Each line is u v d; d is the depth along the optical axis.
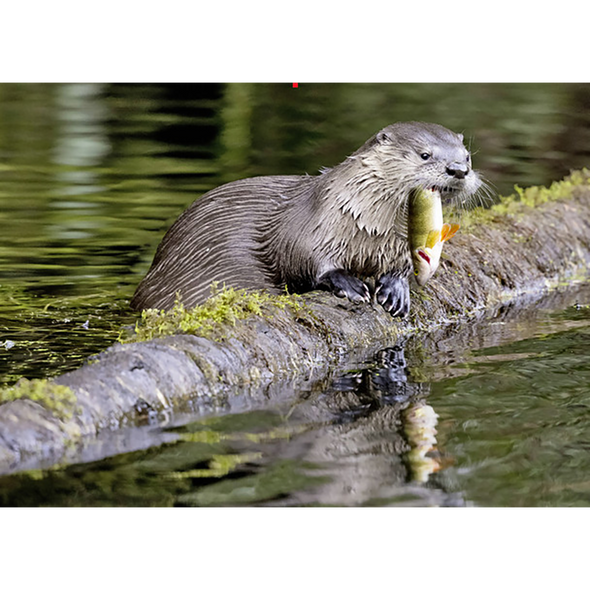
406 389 11.77
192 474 8.99
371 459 9.45
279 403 11.16
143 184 24.61
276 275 14.65
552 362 12.97
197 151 28.77
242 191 15.20
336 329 13.54
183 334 12.05
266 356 12.29
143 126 32.34
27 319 14.70
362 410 10.93
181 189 24.14
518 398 11.38
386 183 13.71
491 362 13.03
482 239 18.27
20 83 39.38
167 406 10.73
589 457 9.51
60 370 12.09
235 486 8.77
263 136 31.09
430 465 9.29
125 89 39.31
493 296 17.03
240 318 12.85
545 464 9.34
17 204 22.39
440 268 16.75
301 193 14.63
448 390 11.71
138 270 17.84
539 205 20.55
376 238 14.13
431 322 15.38
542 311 16.38
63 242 19.52
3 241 19.47
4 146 28.80
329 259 14.20
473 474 9.09
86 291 16.42
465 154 13.70
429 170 13.49
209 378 11.41
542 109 35.44
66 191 23.78
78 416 9.92
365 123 33.12
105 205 22.53
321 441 9.88
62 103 36.00
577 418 10.63
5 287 16.58
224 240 14.82
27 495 8.59
